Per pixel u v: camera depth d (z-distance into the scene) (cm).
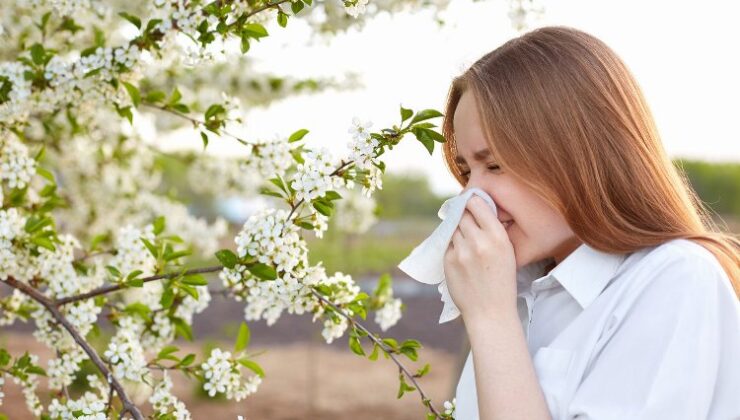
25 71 229
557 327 151
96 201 379
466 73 153
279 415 655
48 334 233
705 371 127
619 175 142
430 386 754
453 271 149
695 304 129
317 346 921
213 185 405
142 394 298
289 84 391
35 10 277
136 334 247
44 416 223
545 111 143
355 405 692
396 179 1698
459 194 155
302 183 181
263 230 185
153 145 401
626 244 141
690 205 151
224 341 916
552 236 148
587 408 131
